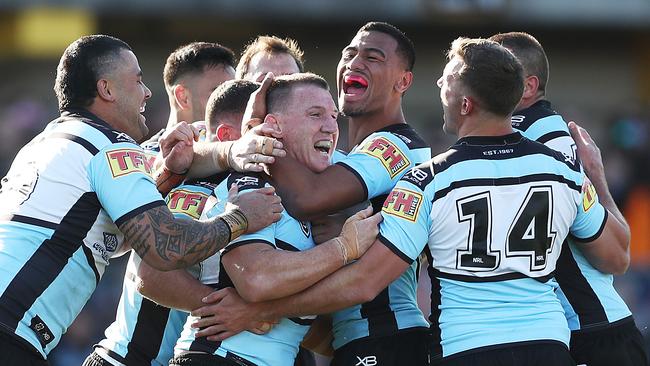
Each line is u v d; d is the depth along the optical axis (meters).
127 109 17.30
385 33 18.78
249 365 16.08
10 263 15.92
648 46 56.66
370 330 17.28
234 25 50.62
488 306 15.75
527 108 19.59
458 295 15.89
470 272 15.81
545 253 16.05
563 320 16.19
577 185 16.50
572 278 18.03
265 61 21.06
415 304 17.72
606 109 56.53
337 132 17.19
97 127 16.59
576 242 17.55
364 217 16.30
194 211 17.36
